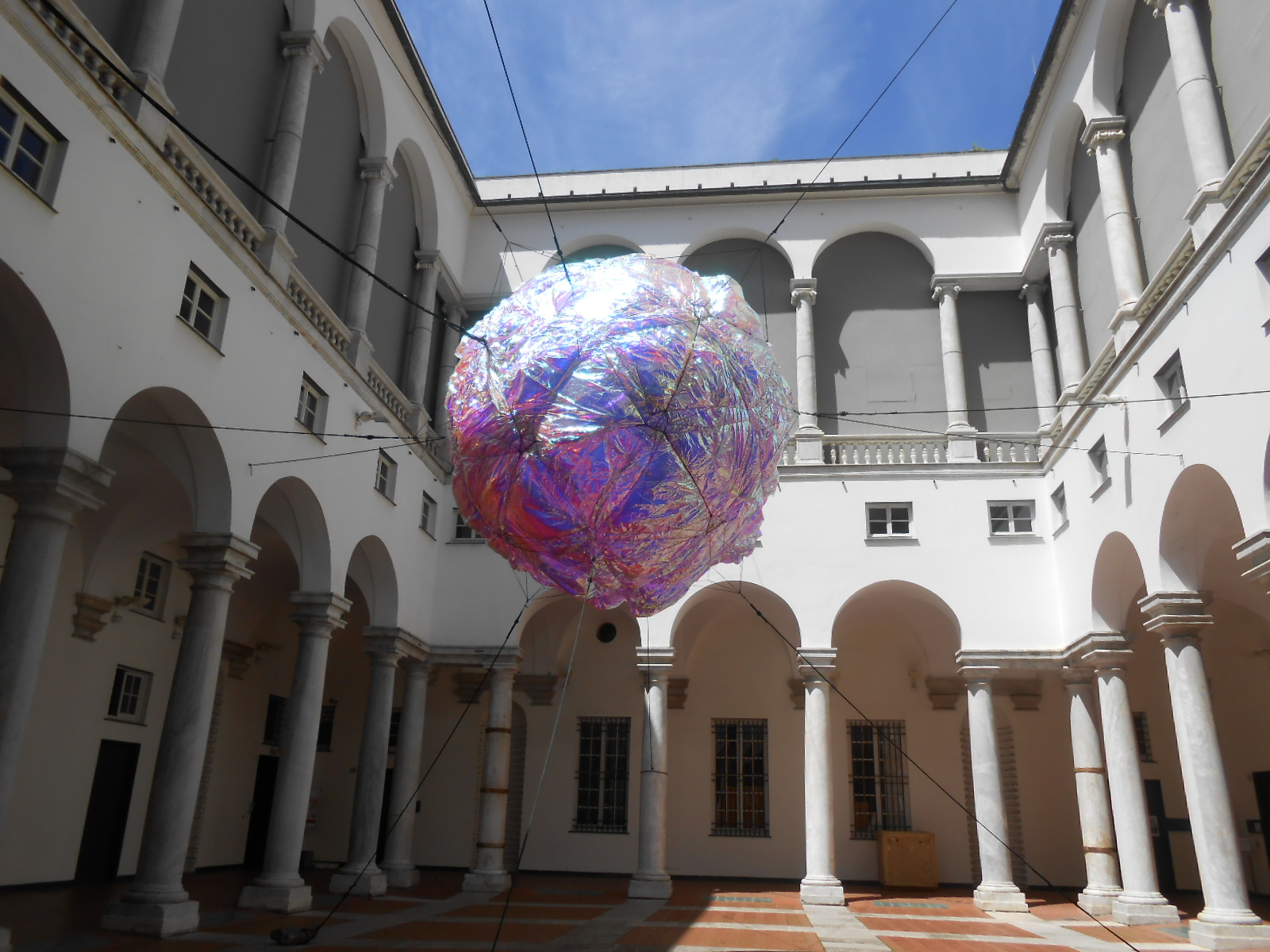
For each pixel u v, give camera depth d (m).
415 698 18.33
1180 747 12.69
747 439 7.82
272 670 20.48
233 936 10.73
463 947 10.84
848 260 21.53
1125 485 14.20
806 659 17.19
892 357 20.70
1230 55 12.75
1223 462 11.36
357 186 17.30
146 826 10.77
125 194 9.56
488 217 22.23
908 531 18.23
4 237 7.93
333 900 14.73
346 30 16.11
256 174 13.80
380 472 16.72
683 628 21.02
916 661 20.83
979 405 20.16
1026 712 20.12
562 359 7.49
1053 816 19.47
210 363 11.05
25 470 8.55
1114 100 16.08
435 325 21.42
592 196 21.50
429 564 18.83
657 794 16.98
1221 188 11.74
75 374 8.74
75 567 14.52
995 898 15.41
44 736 13.99
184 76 12.26
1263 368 10.52
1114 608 15.63
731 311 8.37
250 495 11.90
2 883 13.19
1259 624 17.94
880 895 17.78
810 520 18.19
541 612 21.61
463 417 8.02
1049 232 18.56
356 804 16.16
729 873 20.08
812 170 22.53
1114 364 14.40
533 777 21.09
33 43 8.27
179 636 17.22
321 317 14.44
